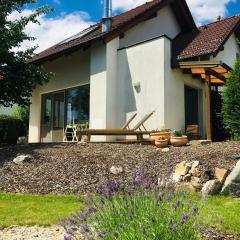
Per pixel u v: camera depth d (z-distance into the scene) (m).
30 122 18.73
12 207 6.34
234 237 4.41
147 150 9.84
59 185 8.12
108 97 14.22
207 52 13.28
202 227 3.65
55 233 4.82
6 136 17.86
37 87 18.45
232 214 5.41
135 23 15.22
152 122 13.34
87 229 3.47
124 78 14.44
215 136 15.09
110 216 3.51
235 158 8.16
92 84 14.73
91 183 8.06
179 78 14.09
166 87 13.20
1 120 17.72
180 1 17.42
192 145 10.57
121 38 15.23
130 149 10.16
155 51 13.48
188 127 13.75
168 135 10.99
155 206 3.43
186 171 7.66
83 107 15.91
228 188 7.06
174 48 15.29
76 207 6.29
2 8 14.26
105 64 14.27
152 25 16.84
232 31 15.21
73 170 8.77
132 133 11.77
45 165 9.29
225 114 10.76
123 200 3.66
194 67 12.90
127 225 3.33
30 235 4.75
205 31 16.45
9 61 14.12
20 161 9.70
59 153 10.20
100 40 14.16
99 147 10.77
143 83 13.75
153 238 3.21
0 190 8.16
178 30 18.53
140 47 13.98
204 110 15.57
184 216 3.17
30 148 11.52
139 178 3.98
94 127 14.48
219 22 16.89
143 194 3.71
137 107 13.86
